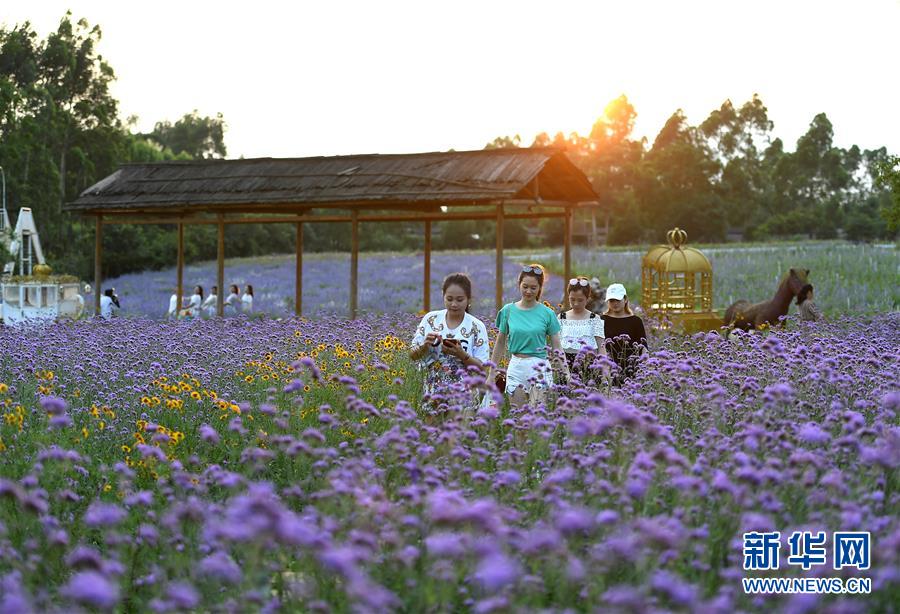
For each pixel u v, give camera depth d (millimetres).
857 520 4691
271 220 24734
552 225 91250
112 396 8914
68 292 26547
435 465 6066
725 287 31906
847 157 128625
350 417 8398
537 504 5414
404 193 21781
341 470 5570
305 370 10141
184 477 5957
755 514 4664
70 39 79750
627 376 9531
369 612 3930
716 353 10633
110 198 25812
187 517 5020
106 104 76375
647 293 19359
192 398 8977
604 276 38219
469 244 79062
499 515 4613
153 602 4184
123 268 61562
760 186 116062
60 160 71250
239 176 25109
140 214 29016
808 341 12305
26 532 5352
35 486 5602
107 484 6359
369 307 32500
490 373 7793
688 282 18969
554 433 7133
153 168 26766
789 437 6121
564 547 4398
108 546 5402
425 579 4359
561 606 4305
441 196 21141
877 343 13227
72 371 10398
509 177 21047
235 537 3992
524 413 7594
